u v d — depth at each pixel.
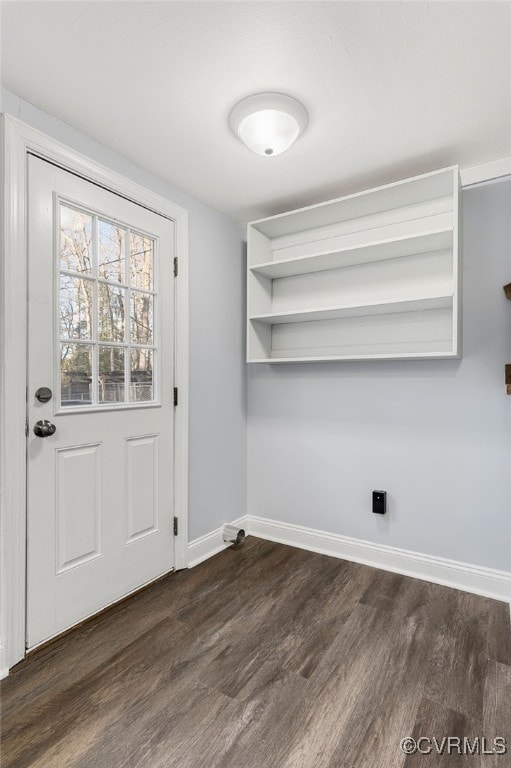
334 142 1.79
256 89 1.46
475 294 2.05
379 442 2.34
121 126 1.68
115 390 1.92
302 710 1.30
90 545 1.80
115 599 1.92
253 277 2.50
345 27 1.20
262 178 2.12
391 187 2.00
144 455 2.07
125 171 1.93
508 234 1.97
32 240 1.55
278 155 1.90
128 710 1.30
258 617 1.83
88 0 1.12
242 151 1.87
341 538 2.47
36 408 1.58
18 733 1.21
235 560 2.43
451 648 1.60
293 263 2.36
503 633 1.70
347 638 1.67
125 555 1.97
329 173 2.07
